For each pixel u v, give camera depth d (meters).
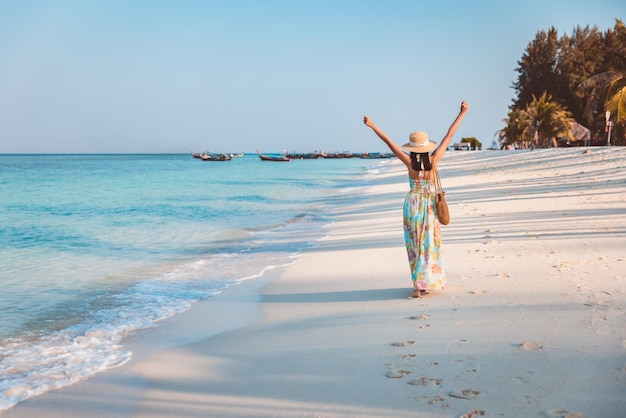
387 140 6.33
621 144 56.41
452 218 13.60
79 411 4.07
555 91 74.19
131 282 8.77
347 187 35.00
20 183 44.41
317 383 4.17
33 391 4.46
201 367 4.83
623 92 36.03
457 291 6.49
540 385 3.75
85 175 62.81
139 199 26.92
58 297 7.82
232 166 99.12
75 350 5.50
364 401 3.76
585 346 4.39
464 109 6.38
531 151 50.28
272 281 8.40
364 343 4.97
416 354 4.55
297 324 5.91
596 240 9.25
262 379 4.39
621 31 43.88
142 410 4.01
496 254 8.64
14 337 6.01
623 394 3.53
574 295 5.90
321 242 12.13
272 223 16.72
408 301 6.27
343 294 7.07
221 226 16.16
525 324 5.05
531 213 13.43
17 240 13.60
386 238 11.69
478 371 4.07
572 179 22.77
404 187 28.72
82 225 16.64
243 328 6.00
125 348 5.53
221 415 3.80
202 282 8.64
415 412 3.53
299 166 94.12
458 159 60.38
